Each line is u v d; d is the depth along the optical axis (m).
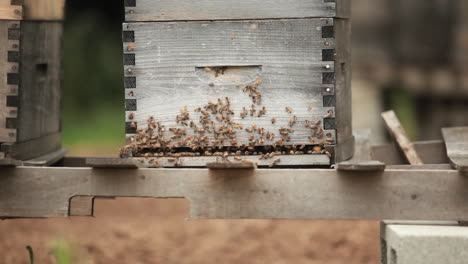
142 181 3.99
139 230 7.14
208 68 4.16
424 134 10.10
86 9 15.59
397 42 10.24
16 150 4.29
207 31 4.14
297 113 4.11
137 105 4.21
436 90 10.09
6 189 4.05
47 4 4.81
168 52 4.17
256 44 4.11
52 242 6.47
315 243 6.63
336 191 3.89
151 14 4.16
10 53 4.21
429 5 10.10
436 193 3.84
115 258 6.14
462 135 4.81
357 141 5.11
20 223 7.20
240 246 6.57
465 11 10.00
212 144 4.19
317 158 4.10
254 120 4.15
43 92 4.80
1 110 4.22
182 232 7.08
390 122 5.23
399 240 3.72
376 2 10.26
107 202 8.65
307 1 4.06
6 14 4.20
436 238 3.70
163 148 4.24
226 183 3.95
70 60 15.40
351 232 7.02
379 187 3.88
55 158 4.85
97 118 14.63
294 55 4.09
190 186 3.97
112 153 11.77
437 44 10.12
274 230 7.14
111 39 15.63
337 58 4.21
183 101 4.18
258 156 4.14
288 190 3.92
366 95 10.21
